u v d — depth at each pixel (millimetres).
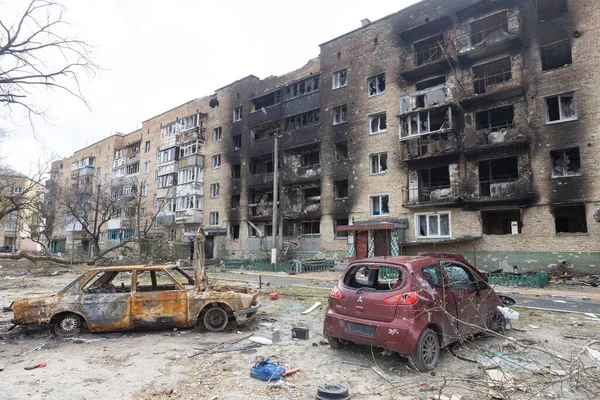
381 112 24016
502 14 19688
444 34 21766
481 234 18891
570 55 18703
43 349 6430
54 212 39125
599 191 15906
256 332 7332
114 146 50844
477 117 20719
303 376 4910
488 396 4148
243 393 4398
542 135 17641
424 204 20562
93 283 7945
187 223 36219
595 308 9406
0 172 23125
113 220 45531
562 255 16453
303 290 13461
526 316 8398
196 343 6633
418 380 4660
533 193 17484
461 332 5648
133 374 5109
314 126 27625
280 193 29453
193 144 37031
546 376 4441
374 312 5164
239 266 27062
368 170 24078
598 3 16875
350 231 23438
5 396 4379
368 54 25250
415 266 5414
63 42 8672
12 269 26688
